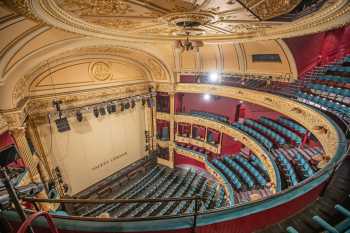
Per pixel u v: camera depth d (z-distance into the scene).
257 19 6.44
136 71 18.00
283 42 11.29
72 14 6.05
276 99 11.70
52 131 13.66
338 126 6.78
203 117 17.78
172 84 18.41
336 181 4.52
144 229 2.87
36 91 12.40
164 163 21.27
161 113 20.08
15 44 7.42
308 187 3.67
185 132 20.52
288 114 10.59
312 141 11.74
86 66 14.40
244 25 7.52
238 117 18.36
